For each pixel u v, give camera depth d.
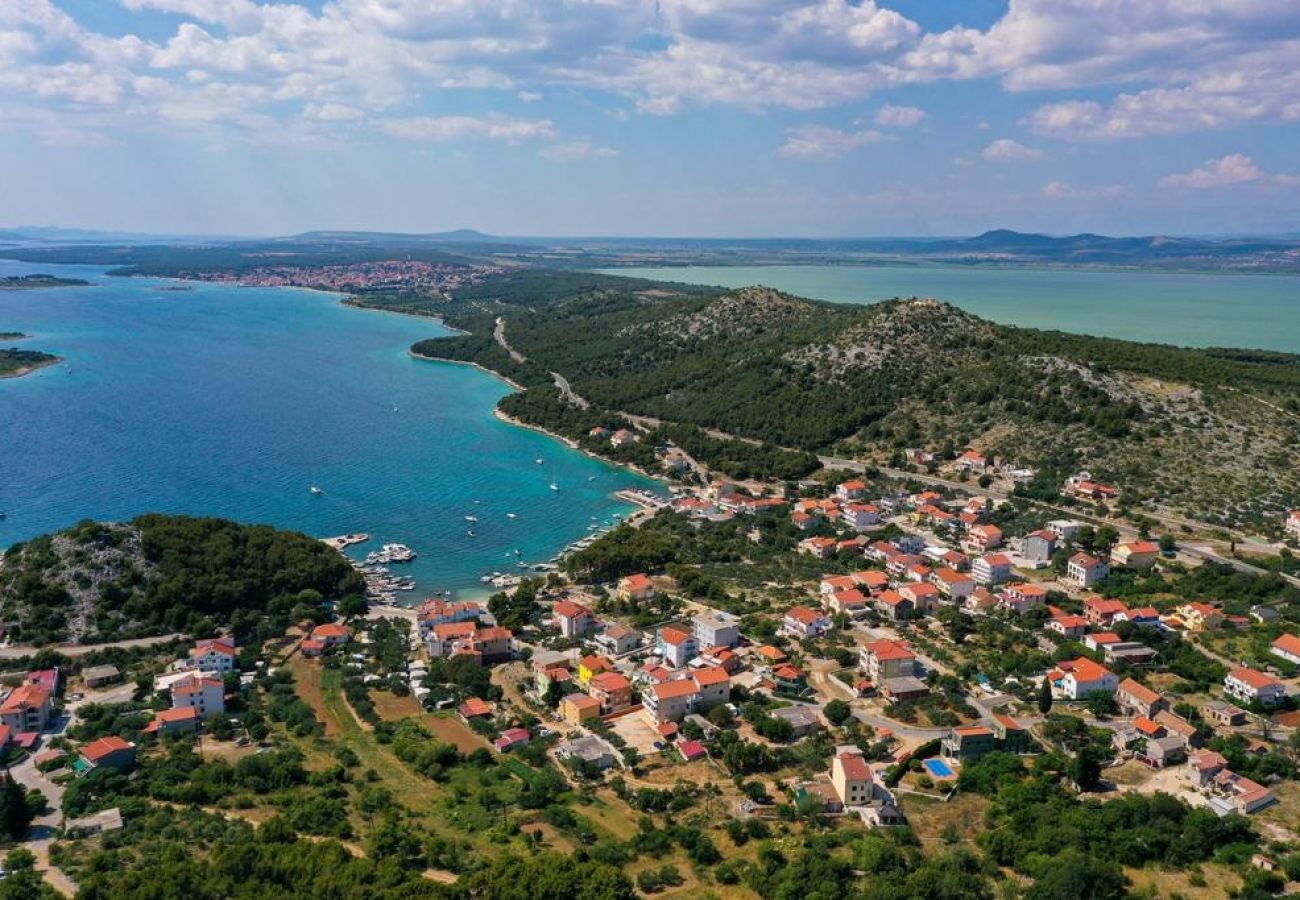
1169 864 131.88
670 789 157.00
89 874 127.81
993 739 165.50
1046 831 137.00
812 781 156.75
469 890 124.56
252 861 128.25
